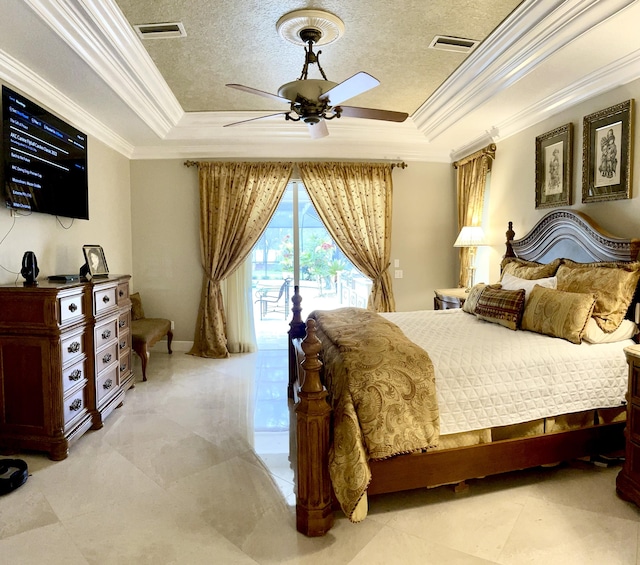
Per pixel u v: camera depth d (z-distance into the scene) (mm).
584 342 2664
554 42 2721
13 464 2508
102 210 4531
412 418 2076
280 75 3570
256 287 5633
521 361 2398
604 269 2918
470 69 3385
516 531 2021
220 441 2988
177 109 4344
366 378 2072
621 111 3033
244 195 5258
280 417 3424
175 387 4141
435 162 5648
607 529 2027
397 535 1999
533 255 3957
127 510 2188
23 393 2723
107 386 3383
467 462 2244
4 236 2967
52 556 1854
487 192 4891
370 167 5391
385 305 5492
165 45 3021
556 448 2426
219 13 2615
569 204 3572
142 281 5422
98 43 2754
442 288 5750
